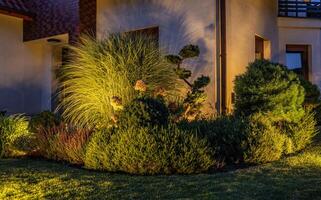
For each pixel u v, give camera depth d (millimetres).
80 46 9867
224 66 9875
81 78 8703
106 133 6523
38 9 14461
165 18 10812
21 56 14734
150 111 6379
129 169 6055
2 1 13867
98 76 8578
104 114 8219
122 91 8273
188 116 8398
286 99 8383
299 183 5457
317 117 10711
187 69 10195
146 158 5973
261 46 12750
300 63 14219
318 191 5102
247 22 11281
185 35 10359
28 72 14938
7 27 14320
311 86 10500
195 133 6543
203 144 6297
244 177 5781
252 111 8422
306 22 13898
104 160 6258
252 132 7039
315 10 14156
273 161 7004
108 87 8344
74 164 6969
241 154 6805
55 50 15391
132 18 11586
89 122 8398
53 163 7203
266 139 7023
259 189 5129
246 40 11188
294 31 13961
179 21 10500
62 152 7301
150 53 8930
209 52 9906
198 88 8938
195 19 10188
